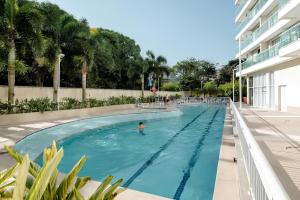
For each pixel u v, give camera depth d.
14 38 15.80
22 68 17.38
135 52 46.12
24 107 15.70
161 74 41.78
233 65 65.00
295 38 15.05
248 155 3.84
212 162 8.62
